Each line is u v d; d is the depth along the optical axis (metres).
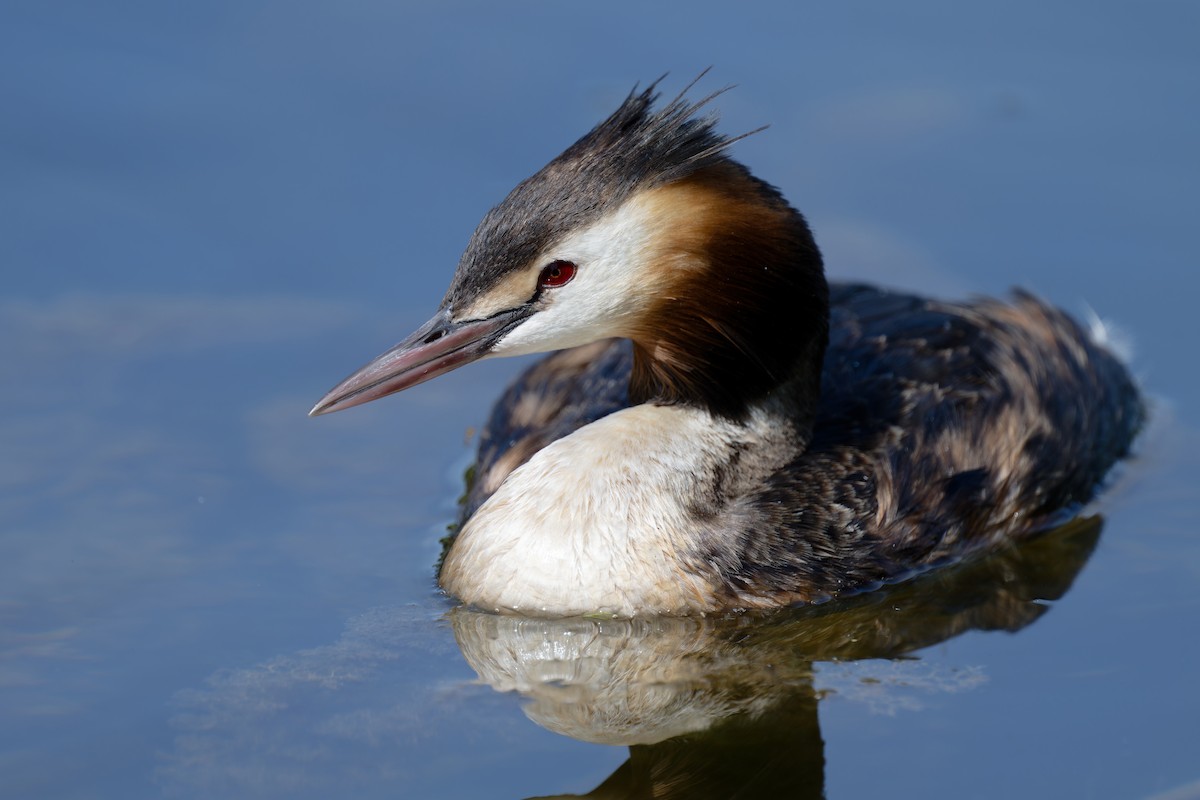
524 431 15.22
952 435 14.66
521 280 13.09
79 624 13.21
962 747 11.83
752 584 13.55
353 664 12.73
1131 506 15.60
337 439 16.17
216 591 13.74
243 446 15.90
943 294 18.19
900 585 14.12
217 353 17.11
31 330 17.22
